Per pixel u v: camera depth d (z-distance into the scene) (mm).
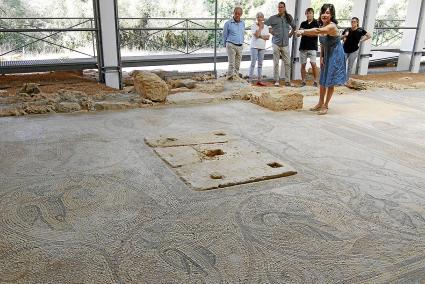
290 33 7988
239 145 4203
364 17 9961
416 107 6551
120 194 3029
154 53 13445
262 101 6227
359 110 6207
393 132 4988
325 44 5574
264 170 3496
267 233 2537
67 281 2041
